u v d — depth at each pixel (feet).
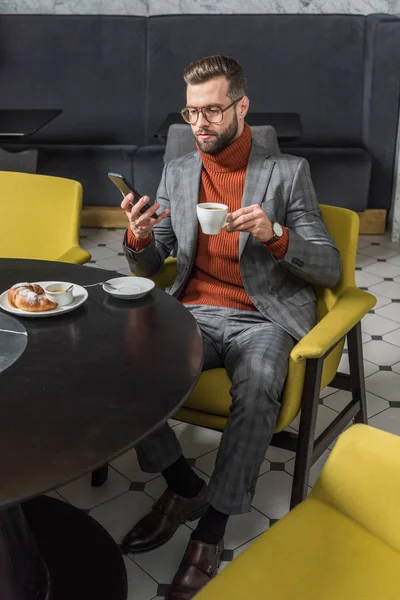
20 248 7.97
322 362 5.72
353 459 4.38
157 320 5.24
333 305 6.30
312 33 15.42
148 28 15.75
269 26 15.46
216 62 6.09
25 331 5.02
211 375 6.08
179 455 6.24
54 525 6.33
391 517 4.20
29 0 16.19
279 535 4.26
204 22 15.56
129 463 7.47
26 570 5.41
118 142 16.38
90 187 15.44
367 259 13.84
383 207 15.34
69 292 5.36
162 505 6.34
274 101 15.81
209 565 5.66
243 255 6.38
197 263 6.69
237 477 5.57
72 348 4.78
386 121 14.88
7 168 14.14
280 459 7.57
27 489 3.45
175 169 6.88
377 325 10.80
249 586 3.88
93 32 15.79
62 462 3.64
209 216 5.42
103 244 14.65
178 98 16.01
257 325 6.40
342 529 4.33
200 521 5.80
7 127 12.53
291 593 3.84
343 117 15.79
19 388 4.28
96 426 3.93
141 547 6.17
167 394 4.24
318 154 14.74
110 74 16.02
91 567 5.91
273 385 5.62
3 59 16.02
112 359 4.63
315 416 5.87
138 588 5.84
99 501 6.89
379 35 14.47
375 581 3.96
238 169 6.52
